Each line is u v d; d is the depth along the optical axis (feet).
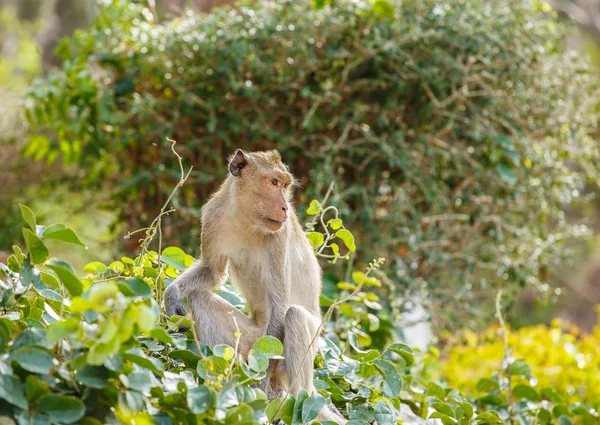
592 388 35.17
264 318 24.98
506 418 28.91
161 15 47.11
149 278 24.13
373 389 24.02
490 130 37.88
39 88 42.60
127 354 17.39
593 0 98.02
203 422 18.12
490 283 41.22
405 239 37.55
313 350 22.67
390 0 38.68
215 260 24.67
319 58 38.19
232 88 38.04
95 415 17.40
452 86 37.50
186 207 39.93
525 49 38.63
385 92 38.42
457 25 37.55
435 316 38.68
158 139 39.83
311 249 26.12
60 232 18.99
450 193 39.60
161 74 39.22
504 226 39.50
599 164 43.39
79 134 41.60
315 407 20.40
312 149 38.99
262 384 22.52
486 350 38.81
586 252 88.89
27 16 100.58
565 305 88.69
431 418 26.07
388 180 39.01
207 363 19.42
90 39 41.50
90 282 22.99
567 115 40.32
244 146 39.70
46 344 17.57
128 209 42.65
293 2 37.91
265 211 23.61
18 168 48.44
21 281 19.52
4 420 16.34
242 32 37.65
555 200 42.29
